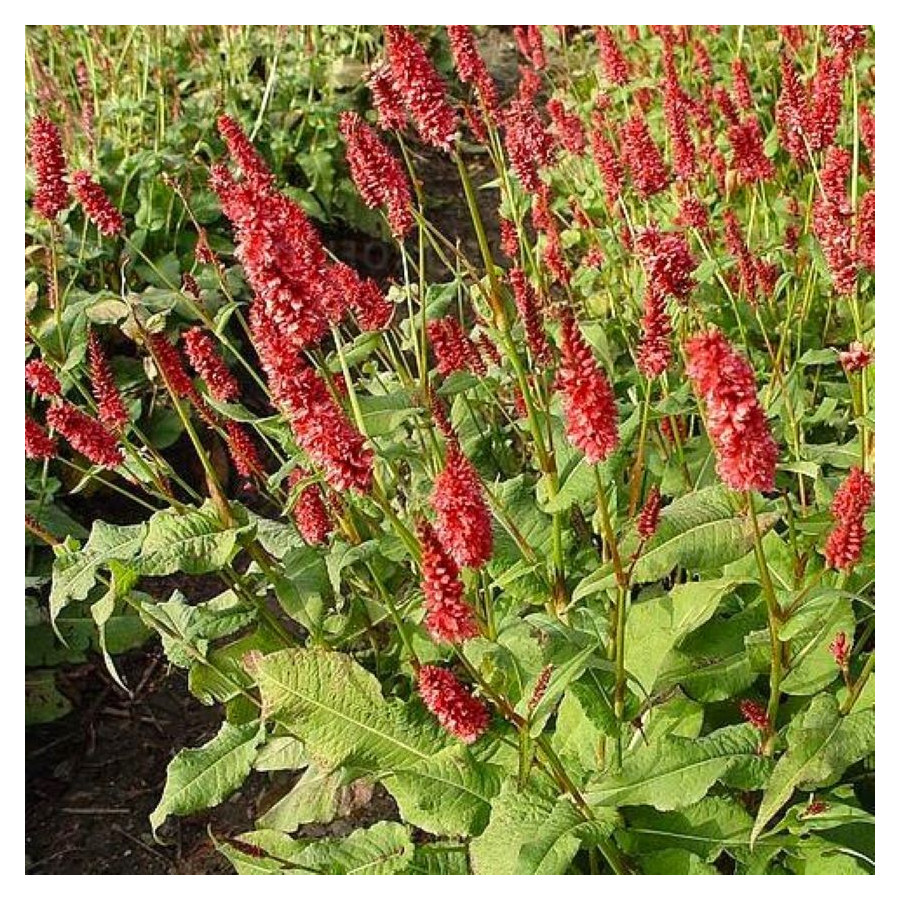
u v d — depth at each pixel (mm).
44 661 1155
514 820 777
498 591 984
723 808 817
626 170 1219
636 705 832
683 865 788
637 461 864
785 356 1137
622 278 1187
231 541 895
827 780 770
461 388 952
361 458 742
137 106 1653
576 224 1380
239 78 1877
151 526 906
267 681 849
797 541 897
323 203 1776
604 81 1581
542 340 895
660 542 807
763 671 857
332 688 851
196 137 1710
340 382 944
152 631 1181
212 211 1592
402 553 927
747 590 926
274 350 737
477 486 725
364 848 830
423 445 1016
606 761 827
